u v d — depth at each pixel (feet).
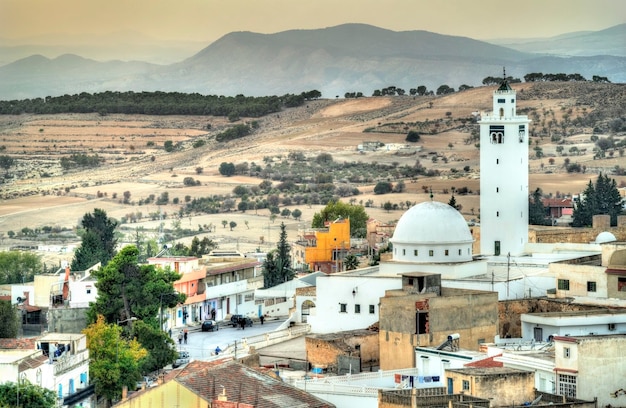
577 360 552.41
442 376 622.95
